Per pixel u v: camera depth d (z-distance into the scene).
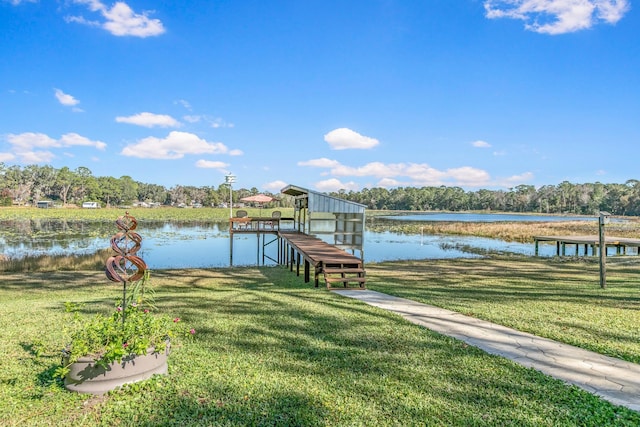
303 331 5.12
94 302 7.24
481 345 4.69
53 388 3.31
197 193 99.31
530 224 42.84
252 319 5.76
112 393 3.21
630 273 11.27
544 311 6.41
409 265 14.39
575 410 3.06
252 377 3.60
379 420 2.89
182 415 2.91
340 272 9.20
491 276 11.26
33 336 4.82
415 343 4.67
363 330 5.20
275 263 17.28
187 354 4.19
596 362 4.16
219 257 18.75
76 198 87.50
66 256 16.62
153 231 32.81
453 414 2.99
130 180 96.44
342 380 3.57
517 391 3.40
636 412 3.04
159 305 6.79
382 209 112.44
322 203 14.18
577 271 12.04
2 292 9.37
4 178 79.56
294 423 2.83
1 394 3.23
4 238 24.89
